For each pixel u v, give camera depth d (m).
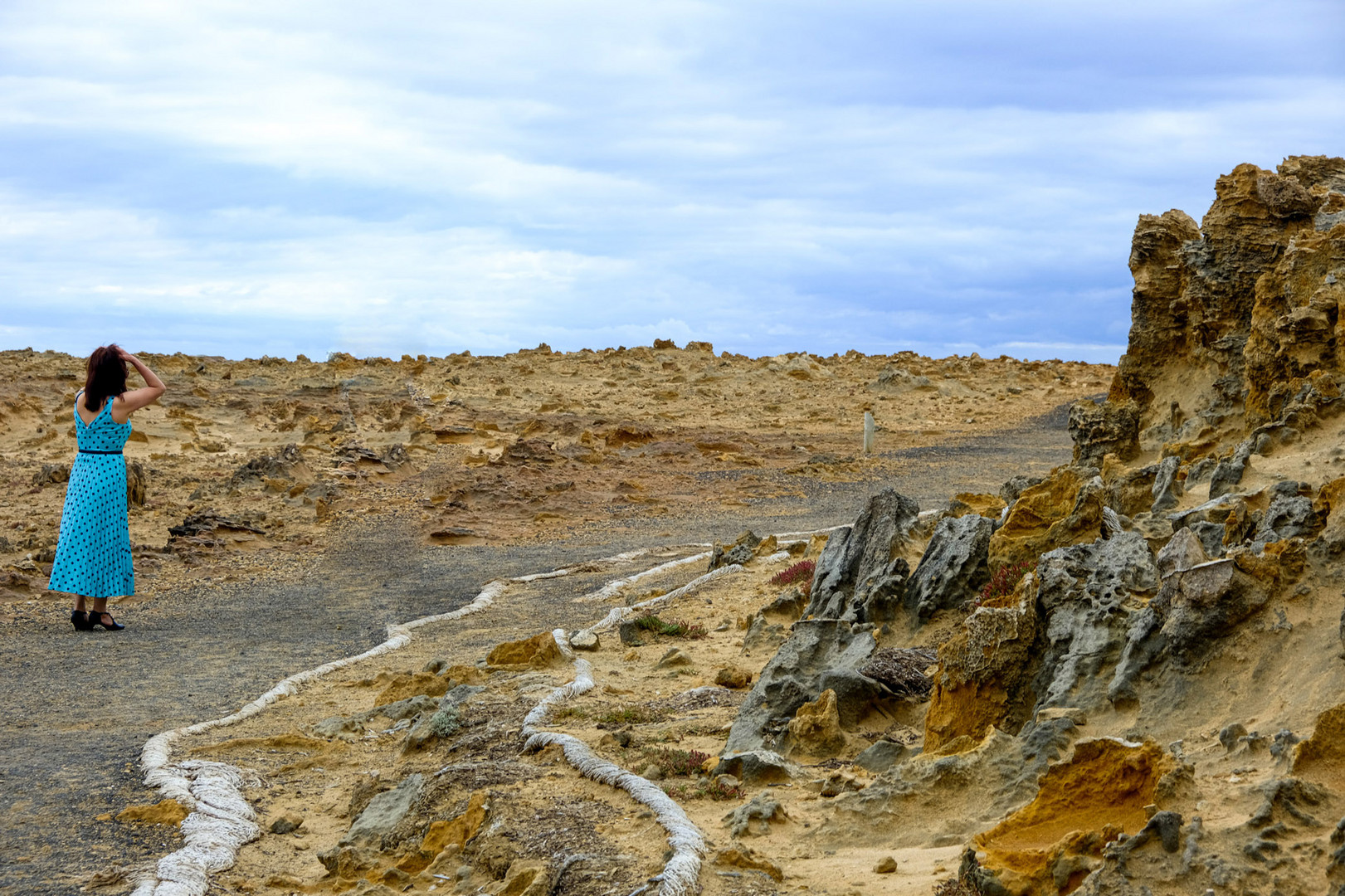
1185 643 6.90
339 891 6.88
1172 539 8.09
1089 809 5.69
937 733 8.10
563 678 11.84
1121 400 18.34
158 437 36.94
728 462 36.84
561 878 6.16
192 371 50.62
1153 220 18.72
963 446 40.31
